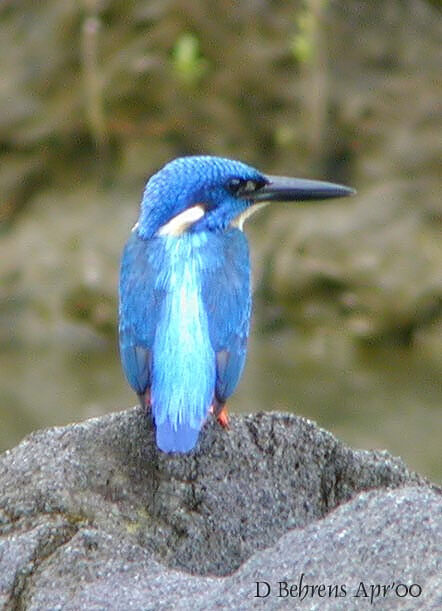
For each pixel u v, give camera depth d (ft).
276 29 58.95
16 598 20.10
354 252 55.57
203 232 26.43
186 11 58.65
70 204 59.00
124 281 25.54
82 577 20.15
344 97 58.34
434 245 55.72
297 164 58.18
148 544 22.40
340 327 55.36
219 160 27.37
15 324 57.52
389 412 48.26
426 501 19.77
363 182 57.21
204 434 24.08
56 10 60.08
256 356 54.65
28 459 23.26
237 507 23.34
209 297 24.97
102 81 58.80
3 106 59.72
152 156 58.65
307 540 19.43
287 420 24.43
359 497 20.07
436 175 56.95
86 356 55.62
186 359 23.68
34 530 21.15
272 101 58.65
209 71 58.80
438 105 57.98
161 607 19.02
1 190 59.47
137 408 24.98
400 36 59.47
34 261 58.23
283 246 56.18
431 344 54.75
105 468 23.30
